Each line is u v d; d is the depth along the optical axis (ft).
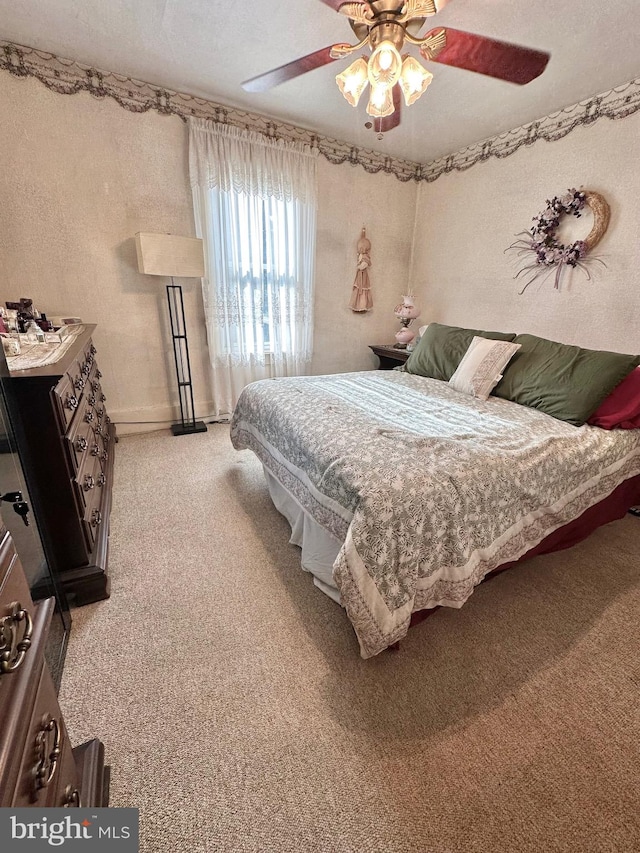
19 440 4.00
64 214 8.52
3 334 6.09
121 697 3.84
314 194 11.02
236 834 2.89
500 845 2.85
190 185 9.54
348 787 3.18
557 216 8.94
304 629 4.71
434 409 6.72
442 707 3.84
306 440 5.38
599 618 4.98
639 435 6.45
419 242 13.15
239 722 3.65
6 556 1.78
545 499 5.07
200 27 6.48
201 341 10.91
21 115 7.67
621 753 3.48
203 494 7.73
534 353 7.72
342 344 13.38
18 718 1.57
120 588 5.25
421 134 10.27
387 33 4.39
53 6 6.07
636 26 6.06
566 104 8.54
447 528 4.13
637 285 7.94
